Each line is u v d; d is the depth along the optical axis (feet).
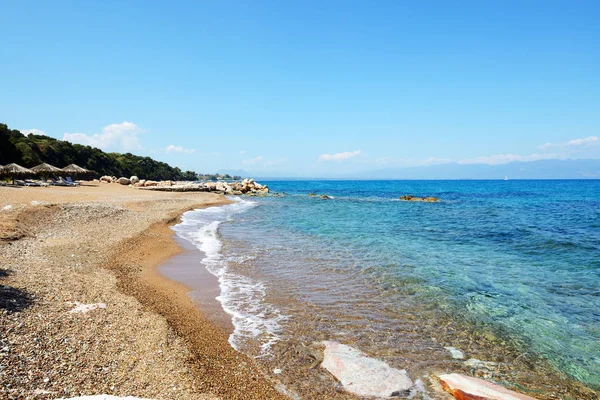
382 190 346.33
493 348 24.99
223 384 18.95
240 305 32.07
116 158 352.49
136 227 66.18
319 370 21.22
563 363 23.16
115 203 94.27
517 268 46.42
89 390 15.99
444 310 31.65
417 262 49.06
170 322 26.32
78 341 20.53
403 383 19.92
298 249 56.90
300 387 19.36
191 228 76.69
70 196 102.27
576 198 211.61
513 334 27.17
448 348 24.84
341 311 31.01
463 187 433.07
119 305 27.78
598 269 46.16
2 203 65.82
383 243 63.26
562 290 37.47
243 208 131.34
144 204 103.60
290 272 43.21
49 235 49.60
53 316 23.16
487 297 35.09
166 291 34.88
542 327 28.45
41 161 209.46
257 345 24.34
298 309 31.30
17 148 189.06
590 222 95.76
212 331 26.37
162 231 67.87
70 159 258.78
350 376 20.30
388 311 31.22
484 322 29.22
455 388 18.94
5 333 19.27
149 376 18.24
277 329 27.07
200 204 130.52
